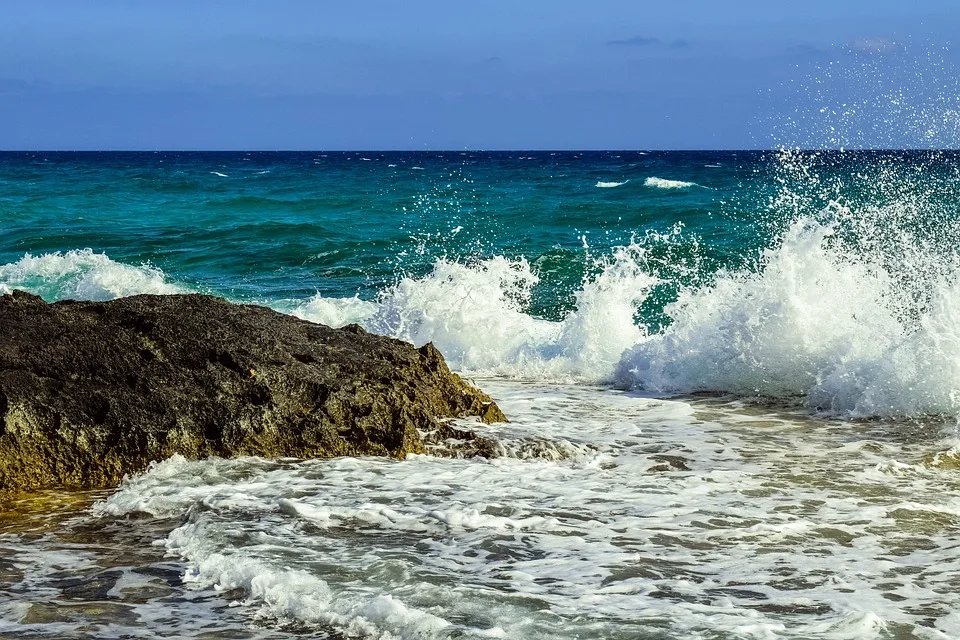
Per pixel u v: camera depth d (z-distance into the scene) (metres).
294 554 5.34
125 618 4.66
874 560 5.34
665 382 10.34
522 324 12.48
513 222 28.27
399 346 8.40
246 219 30.44
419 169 76.06
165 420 7.12
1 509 6.31
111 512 6.20
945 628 4.46
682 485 6.77
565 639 4.29
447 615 4.54
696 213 28.34
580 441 7.99
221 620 4.63
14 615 4.69
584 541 5.62
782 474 7.09
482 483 6.75
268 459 7.18
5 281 18.19
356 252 22.75
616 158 125.62
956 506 6.30
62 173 65.94
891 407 8.98
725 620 4.51
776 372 9.95
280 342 7.84
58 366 7.23
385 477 6.84
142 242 24.64
